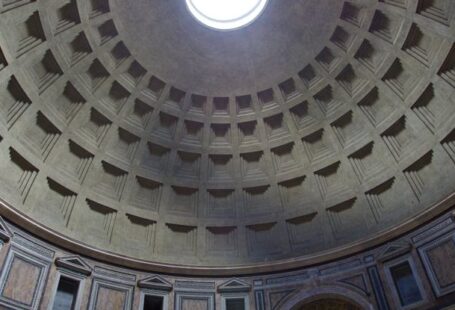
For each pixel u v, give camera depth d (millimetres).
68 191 17562
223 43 19469
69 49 16953
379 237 16906
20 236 14945
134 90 19406
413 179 17250
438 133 16438
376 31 17422
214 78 20266
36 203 16219
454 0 14781
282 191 20500
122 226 18750
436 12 15383
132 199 19469
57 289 15336
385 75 17797
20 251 14695
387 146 18188
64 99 17578
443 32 15336
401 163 17625
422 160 17031
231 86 20469
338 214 19156
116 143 19469
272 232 19875
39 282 14812
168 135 20562
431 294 14758
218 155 20938
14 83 15477
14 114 15742
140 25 18281
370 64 18141
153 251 18859
